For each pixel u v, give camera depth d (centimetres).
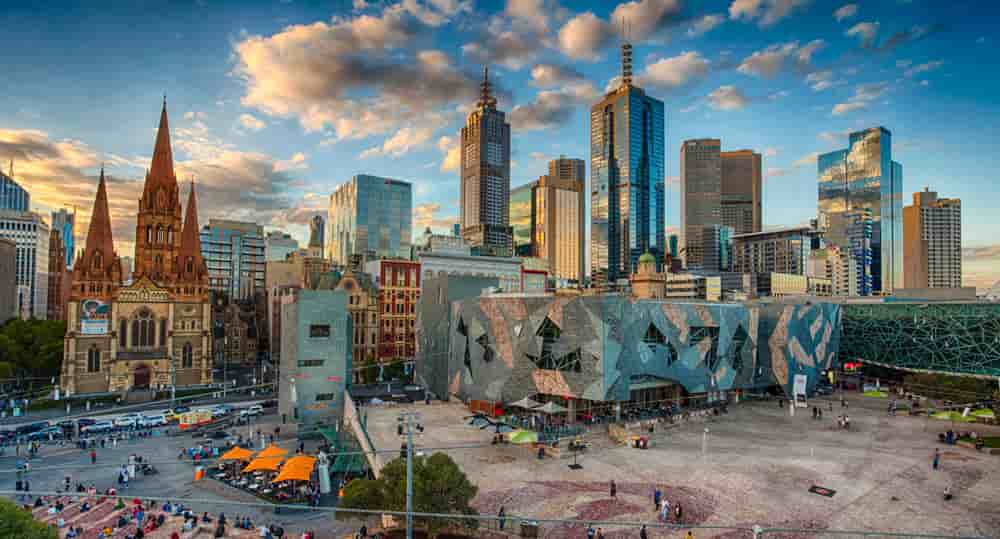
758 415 8175
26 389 11550
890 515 4488
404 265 14075
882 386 10762
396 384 11731
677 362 8194
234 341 16200
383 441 6494
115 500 5728
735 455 6059
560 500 4788
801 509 4603
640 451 6212
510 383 8138
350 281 13262
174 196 13412
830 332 11000
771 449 6297
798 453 6131
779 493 4947
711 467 5650
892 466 5684
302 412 8825
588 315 7375
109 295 11800
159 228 13138
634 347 7612
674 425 7406
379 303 13638
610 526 4334
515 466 5684
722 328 8850
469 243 17725
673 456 6028
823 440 6694
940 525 4303
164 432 8431
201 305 12662
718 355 8762
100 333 11612
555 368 7719
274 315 16200
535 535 4131
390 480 4256
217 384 12431
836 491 4997
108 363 11650
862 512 4547
